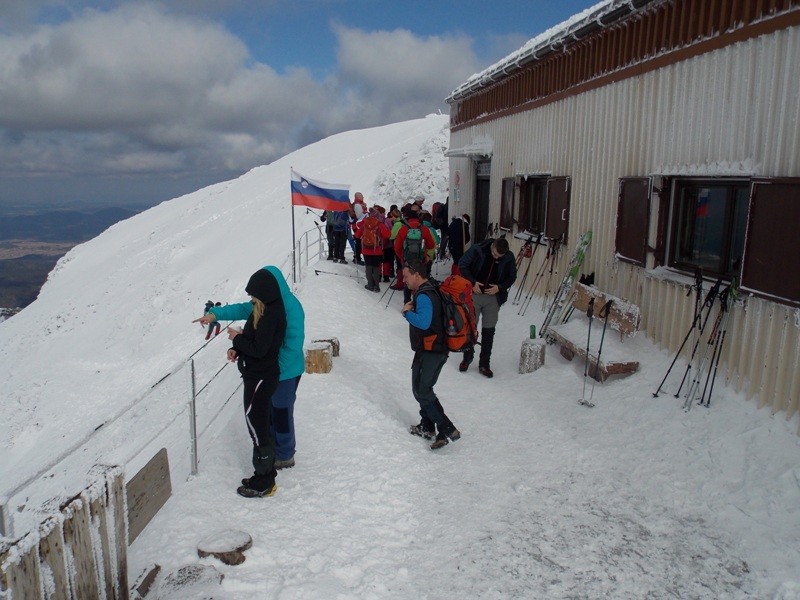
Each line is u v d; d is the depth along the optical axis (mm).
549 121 10352
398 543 4020
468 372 8125
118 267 28344
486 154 13391
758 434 4988
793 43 5012
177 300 20625
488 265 7758
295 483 4637
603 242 8477
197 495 4258
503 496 4656
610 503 4527
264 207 27859
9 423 17250
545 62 10531
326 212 15305
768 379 5180
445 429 5535
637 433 5562
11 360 22609
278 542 3809
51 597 2467
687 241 6840
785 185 4941
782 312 5035
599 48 8602
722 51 5949
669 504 4473
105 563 2879
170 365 16797
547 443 5641
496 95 13109
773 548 3854
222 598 3195
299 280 12875
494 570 3717
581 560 3830
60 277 32312
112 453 11250
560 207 9812
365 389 6773
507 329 10031
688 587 3574
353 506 4391
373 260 12438
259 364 4230
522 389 7234
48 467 3000
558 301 8852
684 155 6598
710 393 5570
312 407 6090
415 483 4836
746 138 5617
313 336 8430
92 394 17078
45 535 2428
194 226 29766
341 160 31203
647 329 7234
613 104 8188
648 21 7305
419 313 5285
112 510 2938
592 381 7000
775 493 4336
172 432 8703
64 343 21766
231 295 19312
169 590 3229
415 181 23156
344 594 3381
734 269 6043
